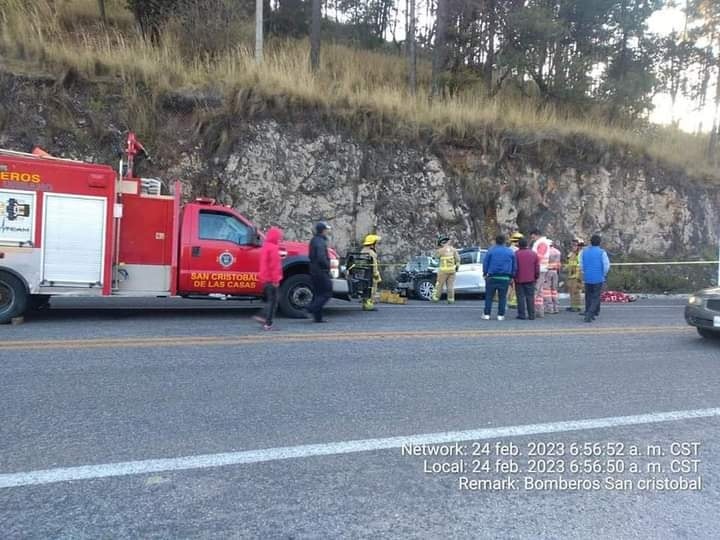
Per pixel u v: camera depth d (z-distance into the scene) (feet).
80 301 43.06
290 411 17.42
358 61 82.94
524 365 24.26
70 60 55.57
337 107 63.05
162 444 14.64
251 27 74.90
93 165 32.30
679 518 11.59
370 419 16.89
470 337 30.55
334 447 14.74
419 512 11.60
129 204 33.55
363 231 62.03
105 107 55.31
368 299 42.04
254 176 58.29
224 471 13.19
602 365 24.70
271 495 12.12
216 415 16.90
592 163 75.05
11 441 14.64
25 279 31.45
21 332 29.07
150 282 34.04
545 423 16.90
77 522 10.85
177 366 22.47
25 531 10.50
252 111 58.70
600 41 85.71
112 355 24.06
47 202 31.50
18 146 51.75
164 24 65.77
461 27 81.20
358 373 22.12
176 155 56.39
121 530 10.61
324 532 10.73
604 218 74.74
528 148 71.51
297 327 32.68
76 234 32.09
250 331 30.81
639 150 78.23
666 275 71.10
